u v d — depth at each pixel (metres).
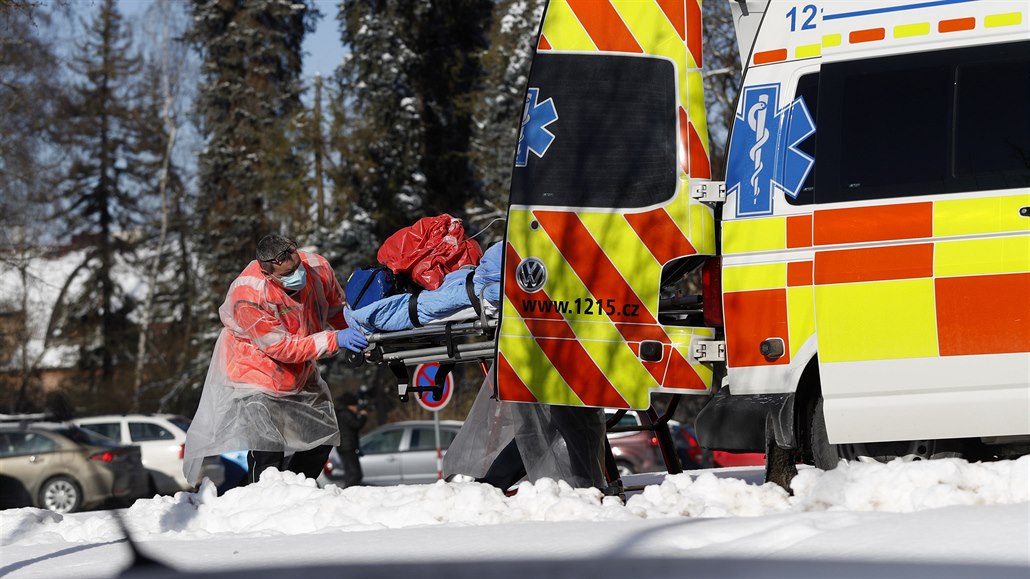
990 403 7.22
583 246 7.97
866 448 7.84
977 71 7.43
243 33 48.53
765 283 7.67
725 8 31.73
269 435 9.84
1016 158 7.29
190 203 59.47
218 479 21.39
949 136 7.41
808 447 7.83
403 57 43.34
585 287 7.96
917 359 7.33
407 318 8.80
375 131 43.25
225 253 48.50
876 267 7.43
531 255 8.02
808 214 7.59
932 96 7.48
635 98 7.99
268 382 9.90
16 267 50.09
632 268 7.93
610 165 7.99
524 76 52.41
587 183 7.99
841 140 7.59
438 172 44.62
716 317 7.90
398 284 9.32
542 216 8.02
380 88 43.22
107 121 60.88
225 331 10.06
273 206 45.06
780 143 7.71
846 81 7.64
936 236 7.33
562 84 8.05
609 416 9.07
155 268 60.16
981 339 7.23
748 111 7.80
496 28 53.72
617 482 8.43
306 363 10.12
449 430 27.94
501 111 52.16
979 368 7.23
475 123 46.25
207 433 9.91
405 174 43.31
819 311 7.52
